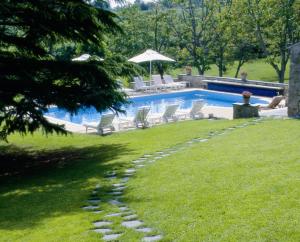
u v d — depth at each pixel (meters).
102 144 17.89
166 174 11.68
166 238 7.25
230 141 15.07
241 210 8.14
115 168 13.27
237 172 10.85
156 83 35.88
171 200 9.31
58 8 13.94
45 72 14.74
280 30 36.81
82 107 15.20
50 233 8.09
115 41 43.22
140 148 16.03
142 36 45.44
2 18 14.25
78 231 8.05
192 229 7.52
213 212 8.23
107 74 15.03
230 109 25.97
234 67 56.84
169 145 15.96
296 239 6.73
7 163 16.36
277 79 47.72
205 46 44.41
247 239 6.88
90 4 15.12
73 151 17.17
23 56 15.29
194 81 36.84
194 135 17.31
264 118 19.67
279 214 7.73
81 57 28.30
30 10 14.12
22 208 10.12
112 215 8.88
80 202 10.13
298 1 36.38
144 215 8.60
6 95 14.05
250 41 41.50
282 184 9.43
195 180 10.64
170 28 45.09
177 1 43.00
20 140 19.81
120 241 7.38
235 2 38.78
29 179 13.49
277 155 12.24
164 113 22.27
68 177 12.94
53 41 15.88
